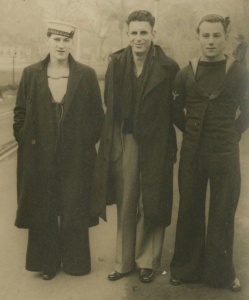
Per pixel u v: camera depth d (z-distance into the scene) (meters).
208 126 3.12
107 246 3.77
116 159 3.34
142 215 3.42
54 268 3.46
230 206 3.21
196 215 3.30
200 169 3.20
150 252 3.45
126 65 3.21
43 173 3.36
